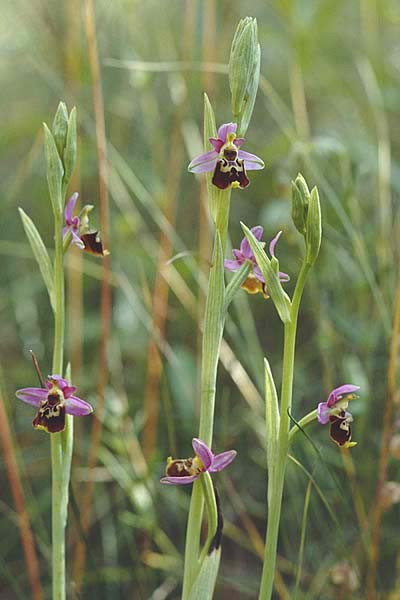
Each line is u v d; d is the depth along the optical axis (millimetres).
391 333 695
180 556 730
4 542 762
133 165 850
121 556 760
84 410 586
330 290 806
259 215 878
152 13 962
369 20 882
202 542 742
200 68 774
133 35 888
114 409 736
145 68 748
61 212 592
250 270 593
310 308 802
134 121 923
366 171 815
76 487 748
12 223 909
